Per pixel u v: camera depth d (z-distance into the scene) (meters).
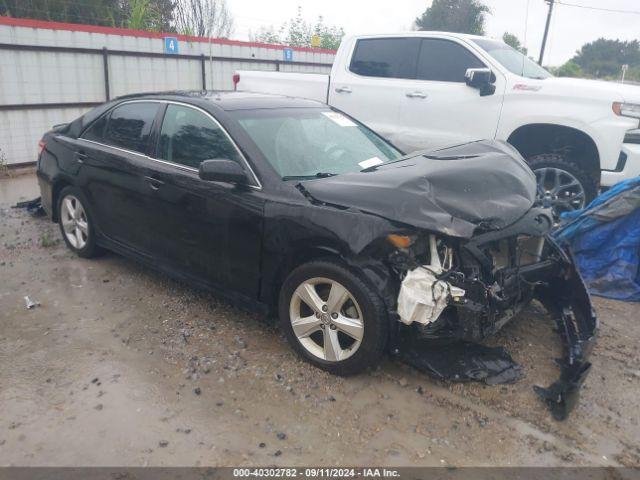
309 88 7.96
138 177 4.54
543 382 3.54
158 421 3.12
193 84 13.45
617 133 6.00
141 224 4.62
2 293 4.73
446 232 3.15
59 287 4.87
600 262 5.14
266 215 3.64
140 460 2.83
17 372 3.57
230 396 3.36
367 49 7.56
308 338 3.69
